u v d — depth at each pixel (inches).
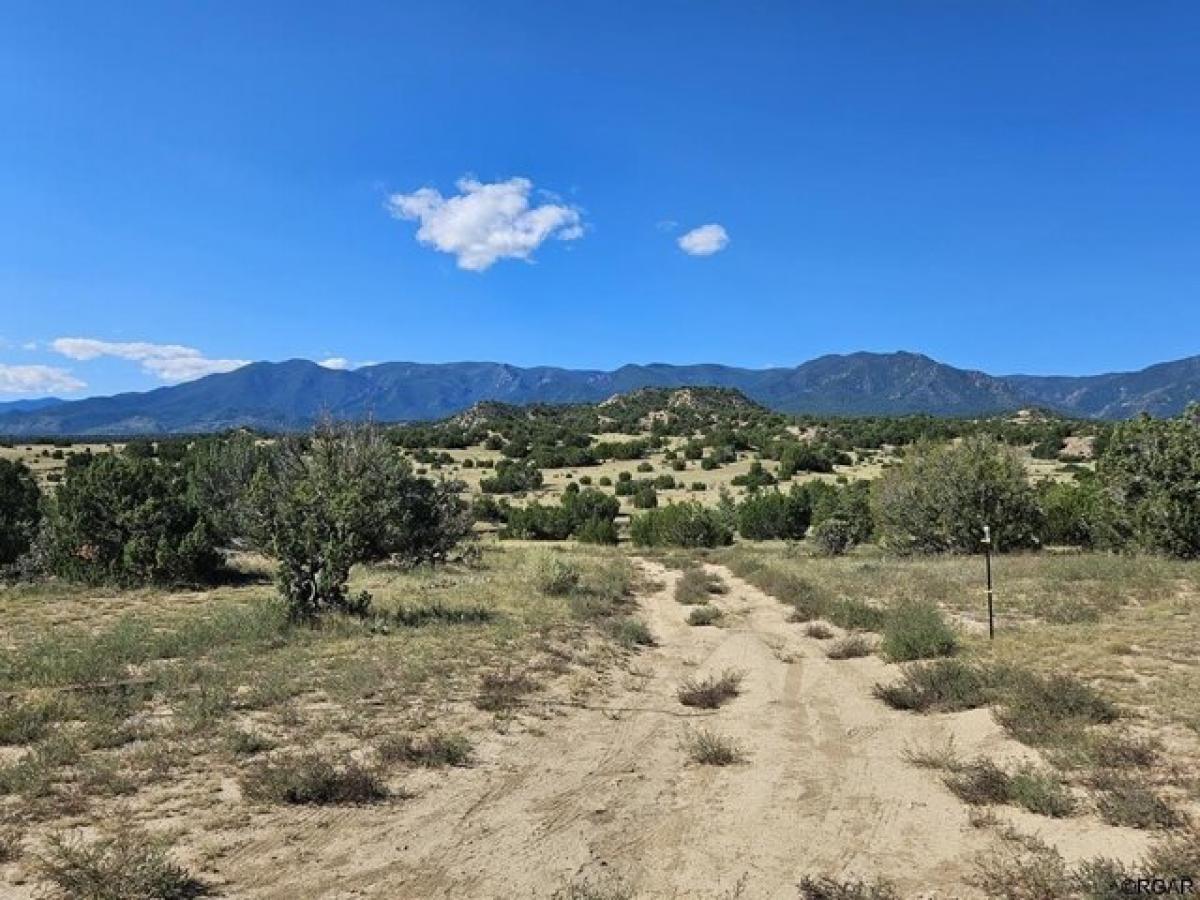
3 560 919.7
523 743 342.0
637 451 4456.2
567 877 216.5
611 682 474.9
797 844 238.2
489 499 2610.7
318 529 634.8
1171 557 938.7
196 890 200.4
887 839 239.5
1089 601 642.8
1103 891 187.0
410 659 478.9
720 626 708.0
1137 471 1002.7
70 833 227.1
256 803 257.3
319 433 1062.4
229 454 1262.3
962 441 1285.7
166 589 832.9
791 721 388.8
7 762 281.3
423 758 310.7
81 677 403.5
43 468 2851.9
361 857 224.7
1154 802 233.0
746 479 3257.9
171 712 353.4
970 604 683.4
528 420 6496.1
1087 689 354.6
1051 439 3346.5
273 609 599.5
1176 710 331.6
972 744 325.7
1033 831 234.5
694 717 400.8
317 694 396.8
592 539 2065.7
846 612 668.1
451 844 236.4
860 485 1753.2
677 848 237.3
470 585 909.2
